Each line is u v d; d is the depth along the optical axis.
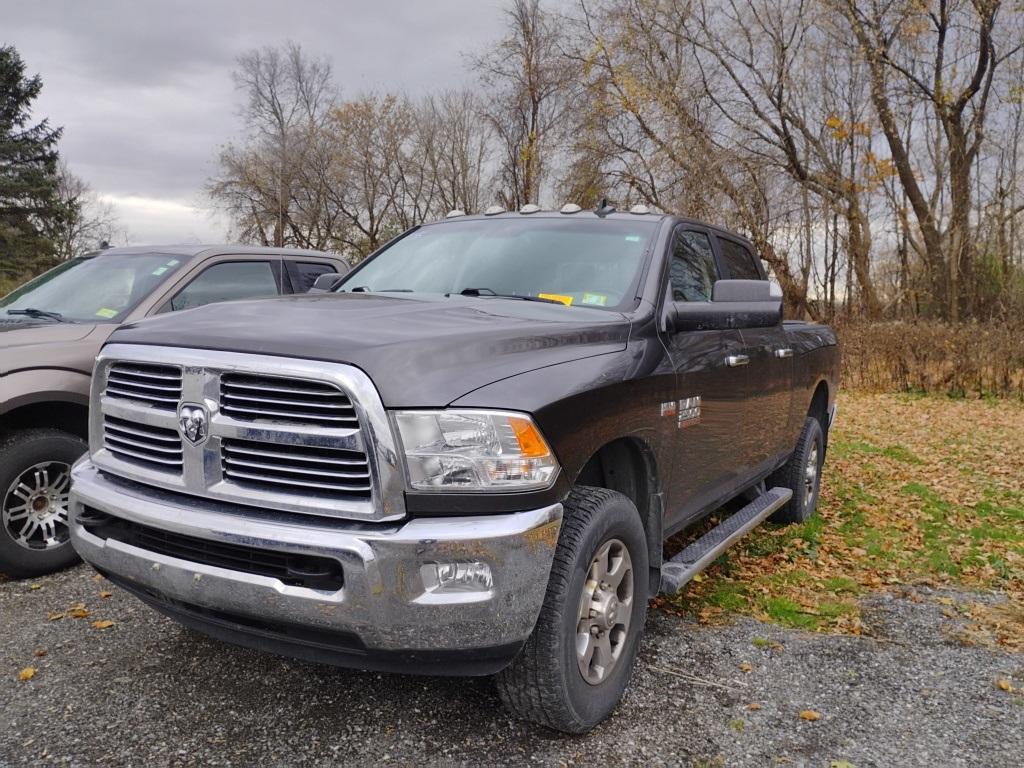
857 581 5.02
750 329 4.73
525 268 4.01
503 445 2.61
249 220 50.94
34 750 2.90
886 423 12.49
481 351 2.80
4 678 3.46
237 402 2.72
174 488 2.84
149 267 5.96
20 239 55.94
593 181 28.70
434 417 2.56
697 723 3.22
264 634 2.75
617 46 26.72
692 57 26.34
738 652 3.91
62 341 4.91
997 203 24.84
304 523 2.61
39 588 4.57
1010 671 3.78
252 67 51.00
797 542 5.67
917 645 4.06
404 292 4.05
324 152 49.78
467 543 2.54
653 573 3.60
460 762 2.90
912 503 6.99
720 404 4.14
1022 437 11.03
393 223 50.88
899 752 3.05
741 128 26.38
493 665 2.71
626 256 3.96
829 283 27.69
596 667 3.10
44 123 58.38
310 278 6.84
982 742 3.14
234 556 2.71
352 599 2.53
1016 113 24.92
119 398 3.08
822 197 26.28
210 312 3.20
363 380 2.54
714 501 4.40
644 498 3.54
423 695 3.36
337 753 2.93
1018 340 15.51
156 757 2.88
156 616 4.14
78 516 3.15
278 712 3.21
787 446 5.53
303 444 2.60
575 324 3.26
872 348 16.97
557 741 3.05
